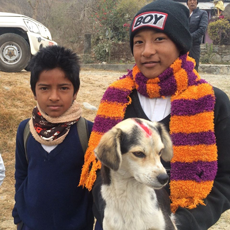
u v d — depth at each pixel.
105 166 2.04
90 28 23.20
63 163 2.34
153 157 1.95
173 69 2.09
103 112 2.34
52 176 2.33
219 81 11.34
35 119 2.39
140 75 2.22
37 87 2.30
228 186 2.06
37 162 2.37
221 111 2.05
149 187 2.01
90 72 13.20
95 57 16.70
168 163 2.20
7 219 4.01
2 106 6.66
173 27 2.04
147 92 2.18
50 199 2.31
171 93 2.13
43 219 2.32
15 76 8.43
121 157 1.91
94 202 2.30
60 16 25.98
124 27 16.62
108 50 16.16
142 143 1.94
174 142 2.03
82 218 2.38
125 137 1.99
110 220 1.96
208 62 18.16
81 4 25.66
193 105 2.04
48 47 2.37
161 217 1.91
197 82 2.14
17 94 7.25
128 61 16.48
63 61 2.24
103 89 9.02
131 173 1.98
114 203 1.97
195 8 7.57
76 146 2.37
